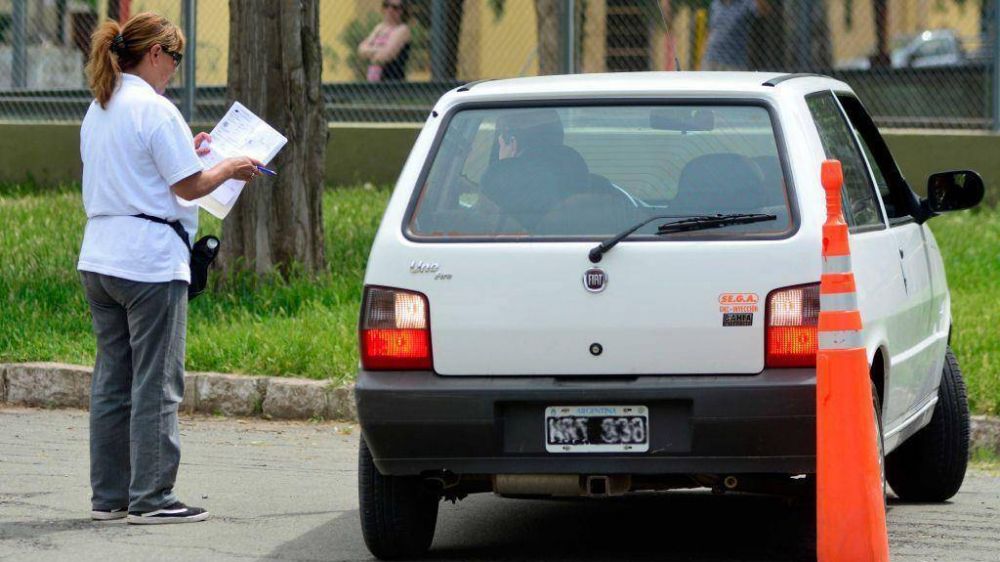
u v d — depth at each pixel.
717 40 60.12
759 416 18.03
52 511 23.80
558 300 18.59
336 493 25.36
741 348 18.31
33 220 51.69
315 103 40.69
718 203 18.89
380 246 19.22
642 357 18.45
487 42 61.25
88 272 22.69
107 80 22.53
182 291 22.83
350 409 31.64
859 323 17.73
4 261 44.12
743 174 19.06
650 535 22.17
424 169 19.70
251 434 30.62
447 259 18.91
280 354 33.22
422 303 18.91
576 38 59.25
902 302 21.20
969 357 31.83
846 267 17.70
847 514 17.61
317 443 29.77
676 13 60.16
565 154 19.59
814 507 21.06
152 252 22.42
